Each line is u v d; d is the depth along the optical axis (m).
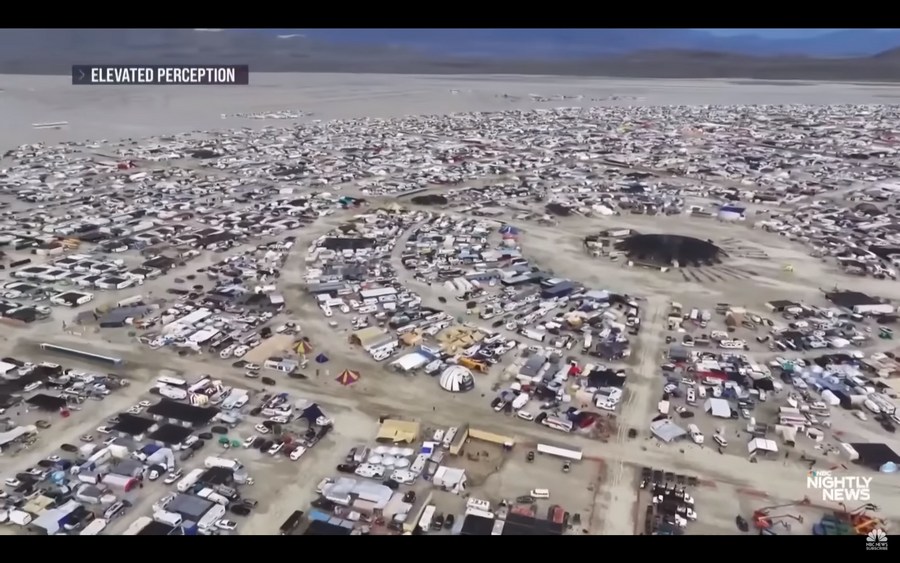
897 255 151.38
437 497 72.62
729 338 110.19
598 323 114.50
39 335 106.62
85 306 117.56
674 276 139.12
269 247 150.38
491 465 77.88
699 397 92.62
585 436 83.62
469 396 92.12
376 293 124.50
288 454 78.69
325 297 122.00
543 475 76.38
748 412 89.62
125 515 69.19
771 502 72.88
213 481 73.31
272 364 97.62
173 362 99.25
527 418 86.88
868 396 92.88
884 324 118.44
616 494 73.56
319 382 94.75
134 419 83.62
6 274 129.88
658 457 80.06
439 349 104.06
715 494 73.94
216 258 144.12
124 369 97.00
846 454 81.12
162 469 75.25
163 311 116.19
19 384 91.12
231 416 84.62
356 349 104.56
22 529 67.44
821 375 98.62
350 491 71.44
